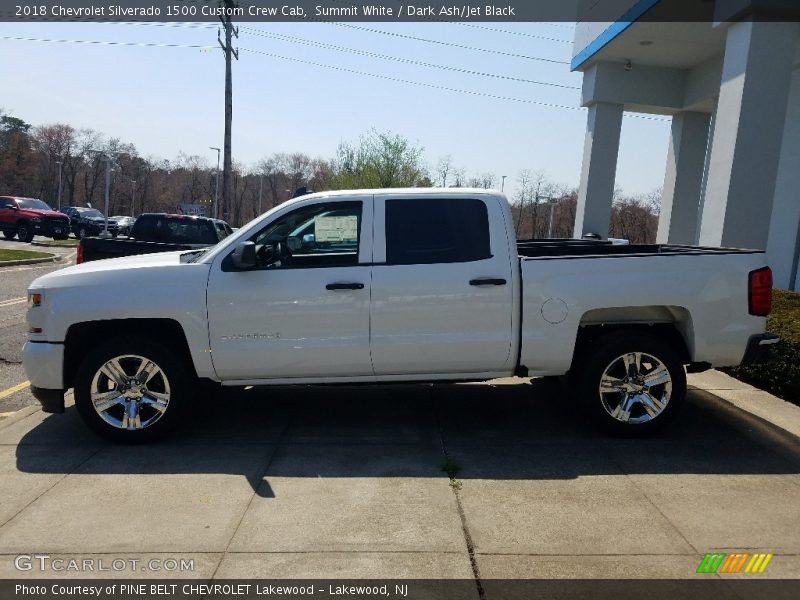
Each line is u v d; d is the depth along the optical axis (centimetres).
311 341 473
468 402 588
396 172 4350
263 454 457
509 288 475
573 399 553
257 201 10238
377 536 338
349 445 476
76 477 415
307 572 304
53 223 2975
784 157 1208
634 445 476
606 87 1415
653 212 5425
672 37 1198
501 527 349
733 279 482
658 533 343
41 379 472
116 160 9681
